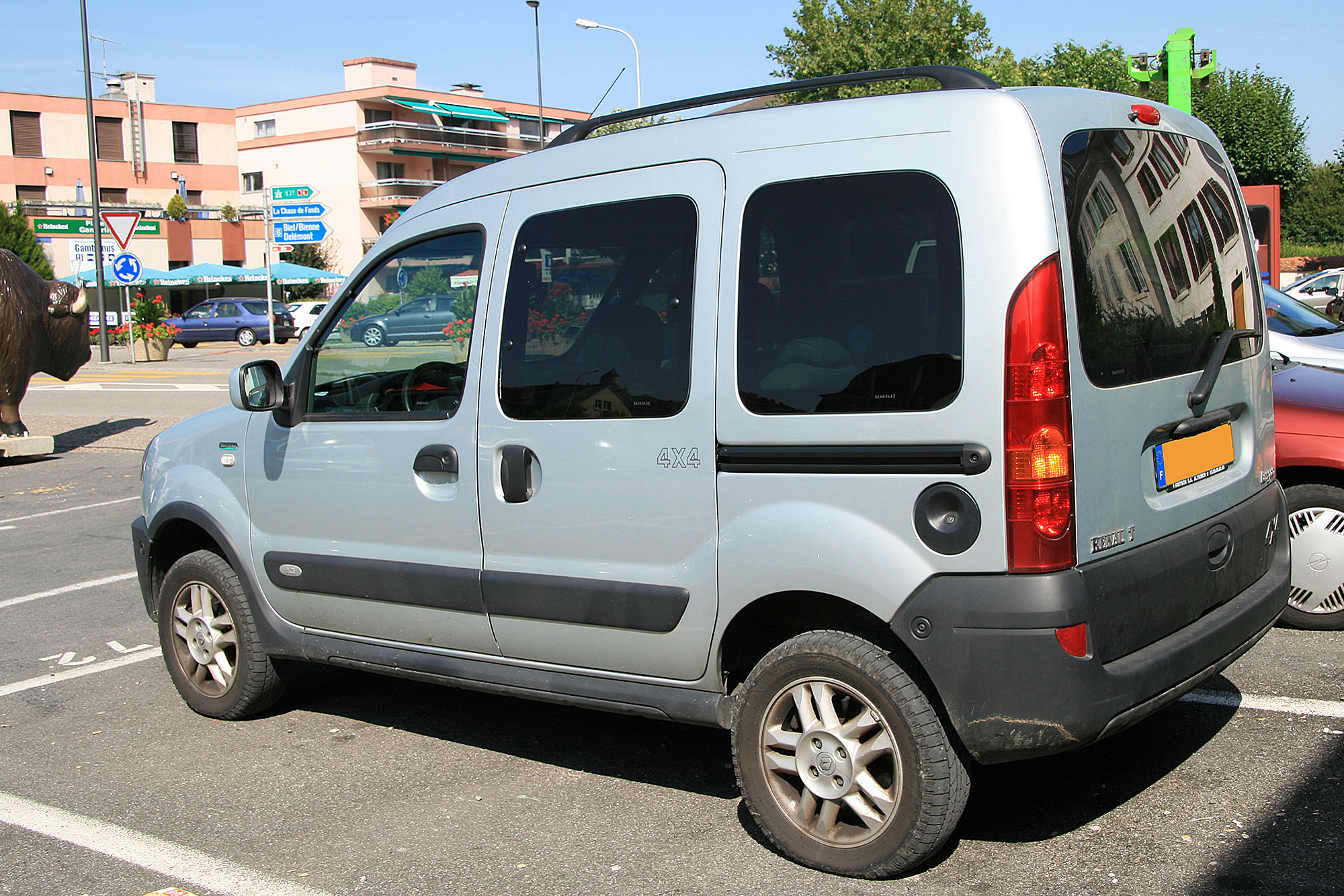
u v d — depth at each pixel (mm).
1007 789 3859
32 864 3680
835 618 3467
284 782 4281
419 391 4180
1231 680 4734
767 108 3486
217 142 64688
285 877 3518
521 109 70062
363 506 4309
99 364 29578
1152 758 4008
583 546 3727
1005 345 2957
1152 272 3410
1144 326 3320
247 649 4789
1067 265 3010
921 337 3078
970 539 3004
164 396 20328
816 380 3236
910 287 3105
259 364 4465
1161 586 3244
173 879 3539
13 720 5117
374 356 4312
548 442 3777
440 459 4051
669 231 3561
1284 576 3916
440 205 4230
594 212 3742
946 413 3025
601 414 3668
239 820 3959
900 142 3168
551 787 4125
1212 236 3822
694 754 4383
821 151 3295
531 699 3959
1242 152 39219
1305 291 27781
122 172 61156
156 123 62125
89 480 12273
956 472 3014
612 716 4855
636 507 3590
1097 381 3076
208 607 4977
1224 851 3334
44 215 54844
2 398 13617
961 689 3029
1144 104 3576
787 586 3281
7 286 13414
